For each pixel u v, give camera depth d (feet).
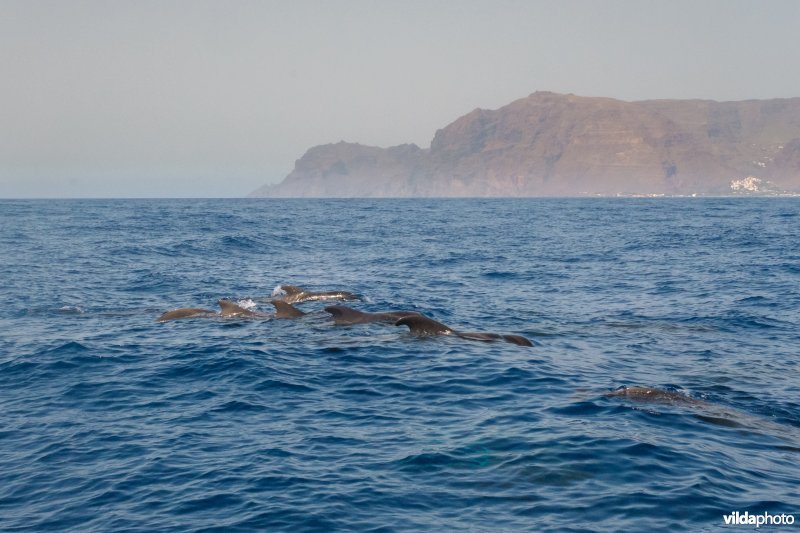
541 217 320.50
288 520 29.60
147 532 29.04
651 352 59.52
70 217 286.25
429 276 109.29
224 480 33.42
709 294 90.63
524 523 28.99
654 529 28.55
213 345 59.57
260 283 101.19
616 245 164.45
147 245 155.22
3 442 38.86
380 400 45.39
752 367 54.70
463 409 43.50
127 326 69.41
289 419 41.83
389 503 30.83
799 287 95.45
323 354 56.65
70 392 47.88
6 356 57.21
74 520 30.25
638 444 37.06
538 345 61.36
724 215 334.65
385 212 377.71
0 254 136.36
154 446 37.78
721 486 32.45
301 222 259.39
